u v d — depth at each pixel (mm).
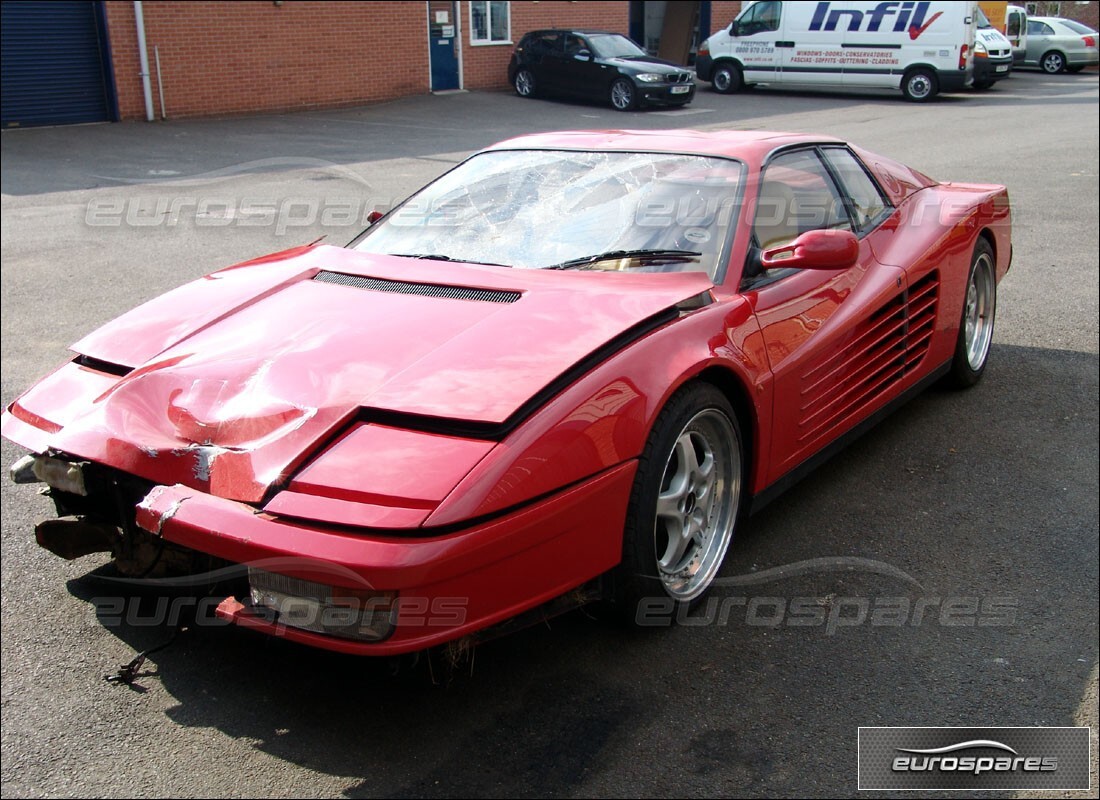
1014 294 6758
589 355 2705
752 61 22578
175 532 2479
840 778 2410
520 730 2576
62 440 2816
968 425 4598
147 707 2676
